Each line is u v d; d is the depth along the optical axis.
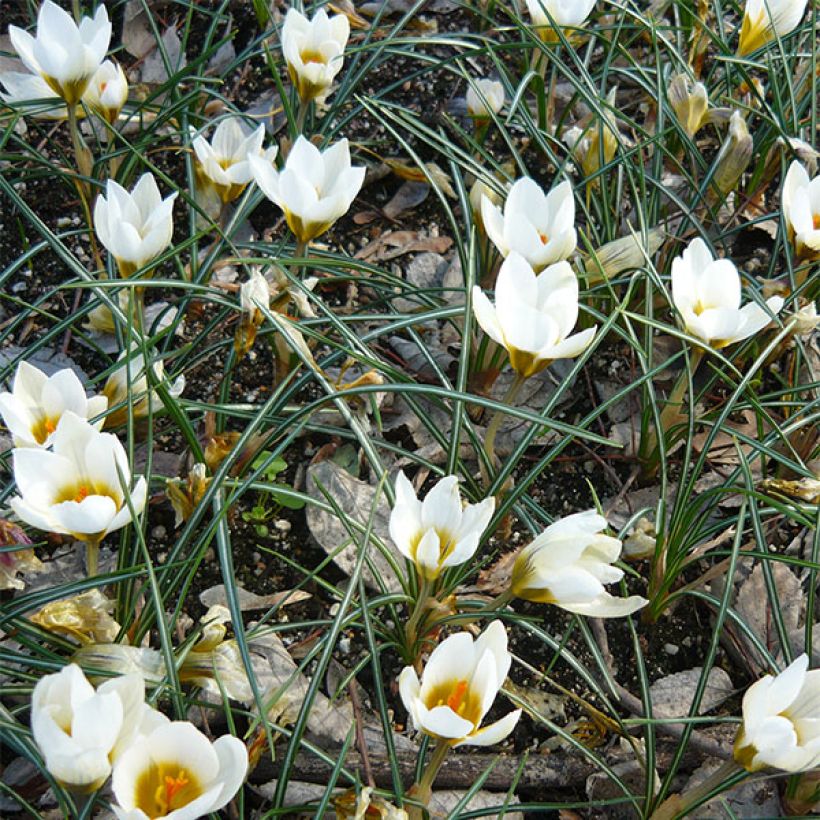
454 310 0.75
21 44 0.77
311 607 0.75
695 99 0.82
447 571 0.69
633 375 0.84
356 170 0.71
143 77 0.95
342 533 0.76
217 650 0.65
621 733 0.68
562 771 0.70
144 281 0.70
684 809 0.65
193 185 0.84
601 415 0.83
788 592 0.76
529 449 0.81
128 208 0.70
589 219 0.82
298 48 0.80
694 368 0.75
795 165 0.76
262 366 0.83
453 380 0.82
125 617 0.67
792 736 0.59
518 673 0.73
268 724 0.61
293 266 0.77
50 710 0.54
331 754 0.69
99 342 0.83
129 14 0.97
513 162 0.93
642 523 0.74
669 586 0.74
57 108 0.84
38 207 0.89
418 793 0.62
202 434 0.79
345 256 0.83
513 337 0.66
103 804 0.62
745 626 0.69
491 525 0.71
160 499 0.76
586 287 0.78
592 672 0.74
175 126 0.88
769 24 0.85
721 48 0.87
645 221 0.79
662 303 0.85
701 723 0.72
